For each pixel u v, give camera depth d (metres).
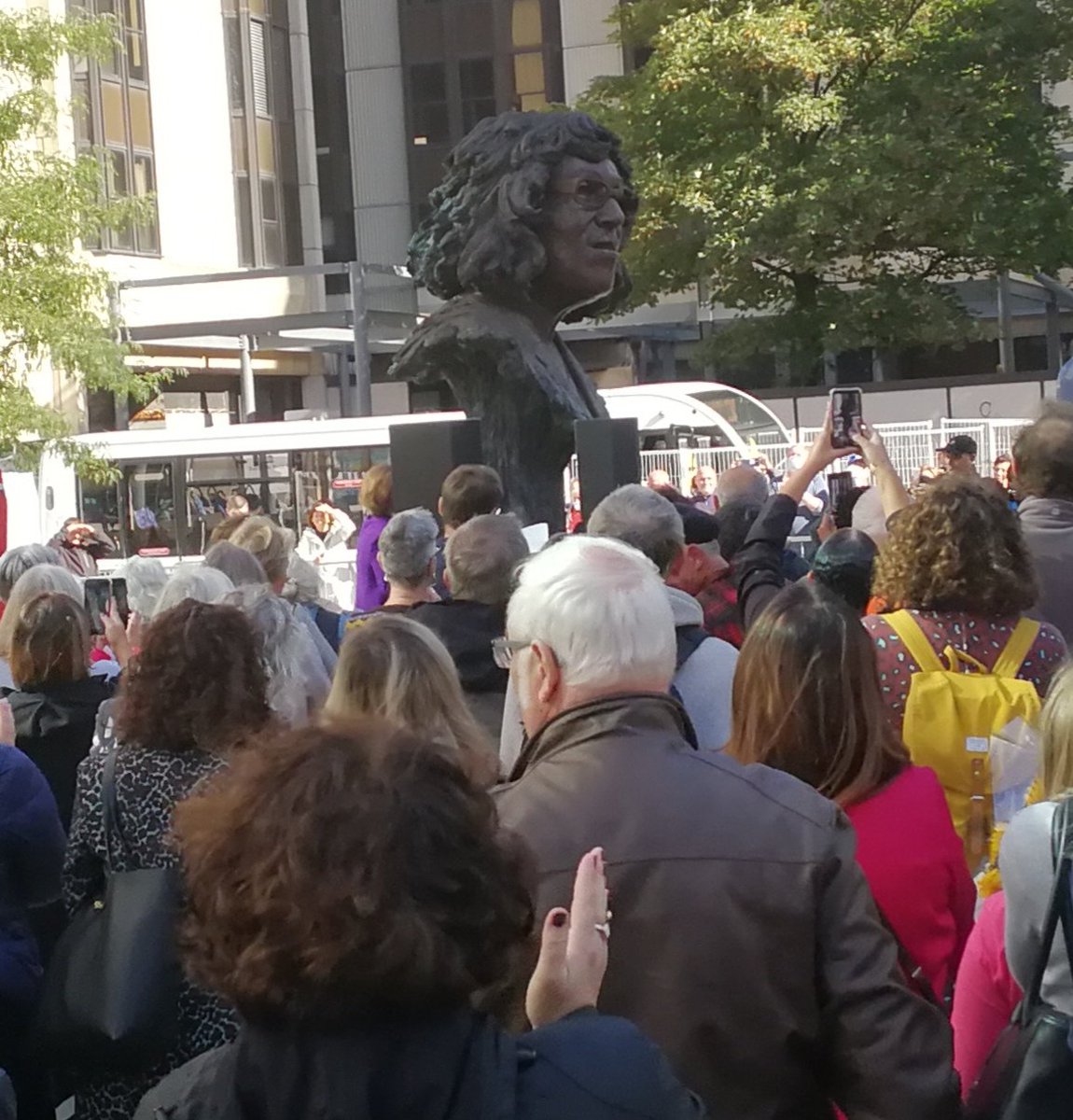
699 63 31.44
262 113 42.62
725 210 31.38
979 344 40.81
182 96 39.41
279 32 43.31
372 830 1.87
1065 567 5.21
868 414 32.44
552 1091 1.94
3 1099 3.23
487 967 1.90
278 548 7.32
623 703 2.83
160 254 38.28
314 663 5.13
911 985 2.85
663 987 2.62
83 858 3.82
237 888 1.87
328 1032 1.84
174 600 5.31
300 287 43.34
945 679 4.07
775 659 3.28
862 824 3.22
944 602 4.21
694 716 4.70
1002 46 32.34
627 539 5.36
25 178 21.55
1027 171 32.31
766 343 34.12
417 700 3.88
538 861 2.52
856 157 30.22
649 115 32.34
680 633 4.78
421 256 9.33
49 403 26.88
